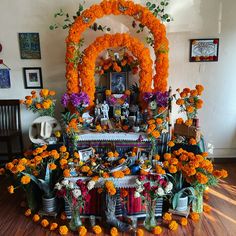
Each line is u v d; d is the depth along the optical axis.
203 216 2.55
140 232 2.25
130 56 3.11
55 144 2.88
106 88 3.29
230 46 3.41
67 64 3.04
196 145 2.77
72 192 2.25
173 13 3.30
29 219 2.53
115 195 2.36
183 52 3.42
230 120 3.66
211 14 3.30
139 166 2.50
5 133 3.32
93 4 3.25
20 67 3.44
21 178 2.38
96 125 2.93
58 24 3.30
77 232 2.34
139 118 2.95
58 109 3.54
